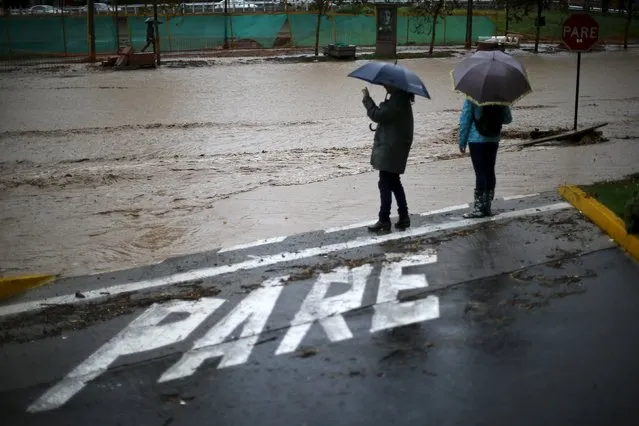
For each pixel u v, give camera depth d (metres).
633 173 11.62
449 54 41.62
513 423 4.66
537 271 7.31
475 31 51.75
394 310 6.49
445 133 16.95
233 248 8.47
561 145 14.68
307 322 6.30
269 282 7.29
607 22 58.62
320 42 47.28
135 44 44.56
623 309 6.33
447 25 51.09
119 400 5.12
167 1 43.44
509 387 5.10
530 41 51.03
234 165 13.49
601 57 40.19
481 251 7.97
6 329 6.45
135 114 20.67
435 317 6.31
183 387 5.27
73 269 7.97
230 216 9.88
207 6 56.56
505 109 8.84
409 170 12.54
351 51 38.66
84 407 5.05
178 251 8.47
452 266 7.54
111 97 24.45
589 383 5.11
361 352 5.70
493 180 9.18
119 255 8.41
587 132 15.12
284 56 40.62
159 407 5.01
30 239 9.11
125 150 15.36
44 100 23.78
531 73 31.64
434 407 4.87
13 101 23.59
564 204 9.80
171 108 21.81
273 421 4.78
